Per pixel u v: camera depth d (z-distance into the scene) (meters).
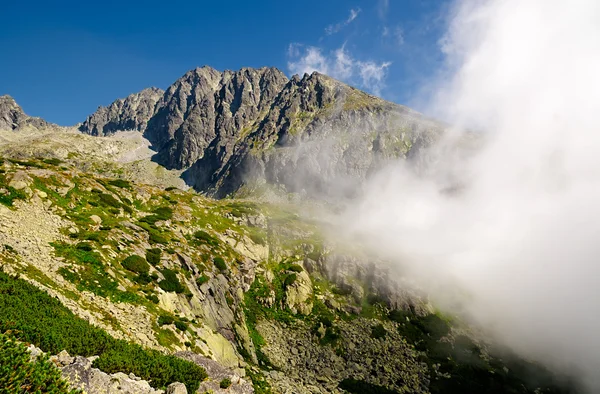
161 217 72.12
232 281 69.81
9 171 46.81
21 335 16.41
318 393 51.91
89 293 30.77
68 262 33.41
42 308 21.05
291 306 81.56
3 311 17.88
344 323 80.12
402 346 75.88
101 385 16.00
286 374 56.28
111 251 41.41
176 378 21.11
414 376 67.25
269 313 76.12
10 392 11.53
